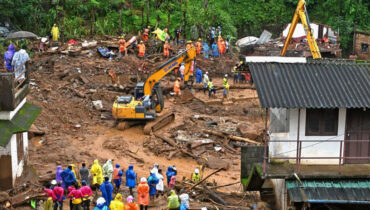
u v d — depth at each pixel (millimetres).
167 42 46594
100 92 37750
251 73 18234
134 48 47219
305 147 18094
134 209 17812
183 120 34750
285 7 72750
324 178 17219
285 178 17188
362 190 16984
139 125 33469
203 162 28844
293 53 54250
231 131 33500
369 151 18234
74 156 27656
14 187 20578
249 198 22281
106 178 19172
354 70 18719
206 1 63188
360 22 70562
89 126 32844
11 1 48312
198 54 48062
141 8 59094
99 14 57062
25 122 21047
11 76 19609
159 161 28797
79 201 18188
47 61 42562
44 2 54469
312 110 17891
